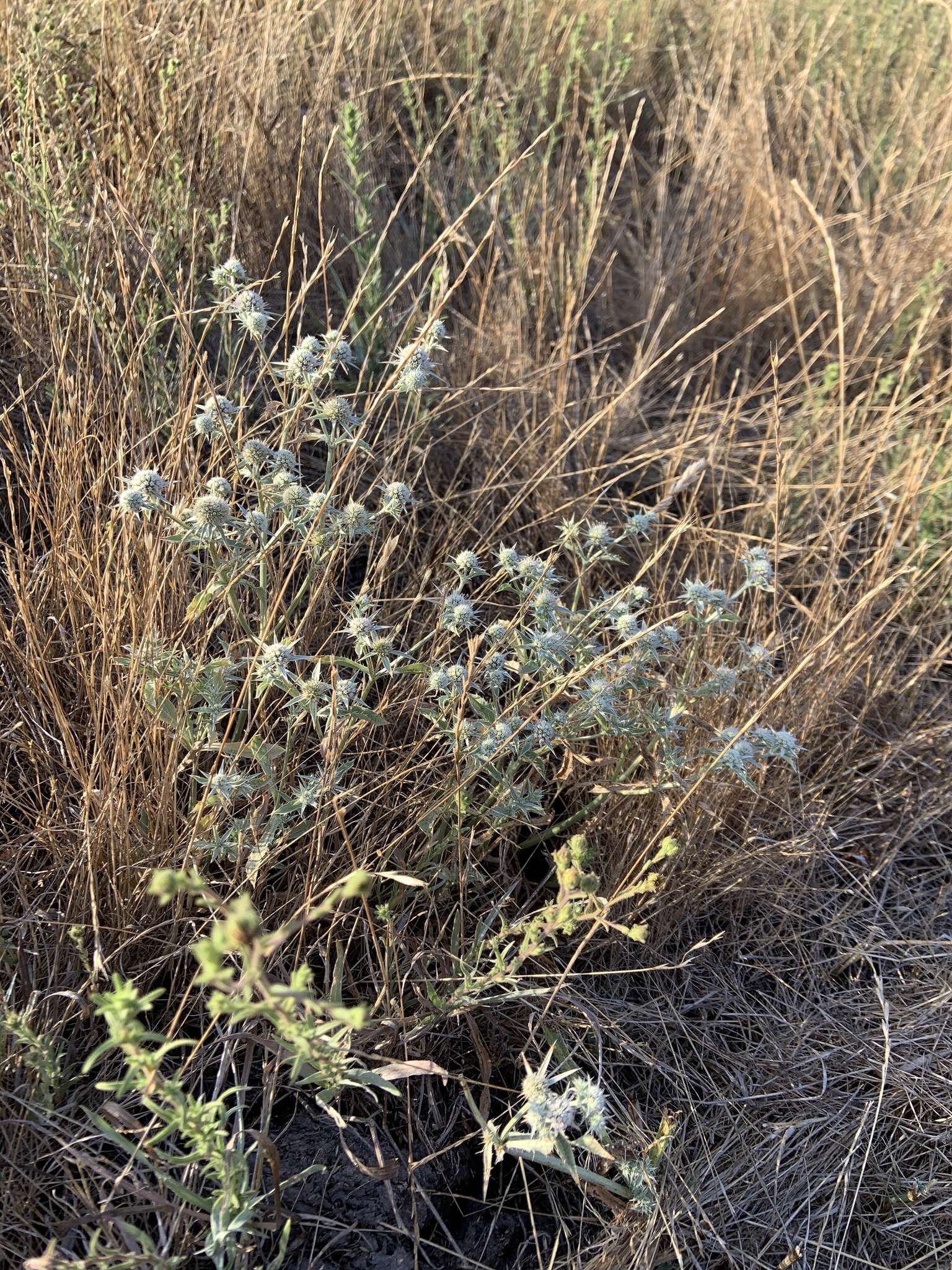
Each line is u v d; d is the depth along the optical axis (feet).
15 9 11.66
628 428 13.51
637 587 7.84
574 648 7.49
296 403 7.56
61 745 7.43
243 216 11.84
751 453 13.26
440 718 7.27
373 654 7.07
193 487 7.84
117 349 8.89
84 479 8.74
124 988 4.44
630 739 8.14
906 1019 8.34
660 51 18.95
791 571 11.65
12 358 9.87
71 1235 5.95
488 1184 6.92
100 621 7.34
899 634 11.66
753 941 8.87
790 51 17.63
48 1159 6.18
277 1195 5.74
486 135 15.19
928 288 14.53
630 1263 6.44
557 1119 5.73
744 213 15.40
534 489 10.61
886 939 8.93
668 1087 7.68
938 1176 7.46
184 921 6.96
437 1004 6.65
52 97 10.82
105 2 12.13
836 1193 7.27
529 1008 7.58
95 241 10.03
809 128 17.31
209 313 11.00
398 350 9.36
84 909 6.98
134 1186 5.77
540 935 6.10
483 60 16.85
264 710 7.83
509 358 12.35
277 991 4.09
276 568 8.70
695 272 15.89
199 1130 5.04
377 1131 6.85
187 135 11.54
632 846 8.30
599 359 14.64
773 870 9.05
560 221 13.48
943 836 10.09
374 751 7.94
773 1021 8.32
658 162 17.70
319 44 14.17
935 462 12.20
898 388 12.89
